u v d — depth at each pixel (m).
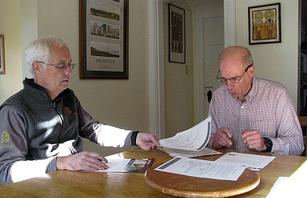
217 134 1.62
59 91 1.58
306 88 2.71
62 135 1.59
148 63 3.46
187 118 4.42
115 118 3.02
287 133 1.73
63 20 2.47
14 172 1.25
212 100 1.98
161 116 3.52
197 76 4.62
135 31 3.25
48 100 1.52
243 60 1.69
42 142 1.50
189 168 1.09
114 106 3.00
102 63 2.83
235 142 1.84
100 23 2.79
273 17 2.76
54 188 1.01
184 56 4.32
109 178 1.10
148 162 1.29
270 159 1.31
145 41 3.41
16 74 3.46
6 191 0.98
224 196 0.87
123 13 3.05
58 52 1.54
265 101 1.80
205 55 4.58
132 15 3.20
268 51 2.81
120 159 1.35
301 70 2.70
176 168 1.10
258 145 1.47
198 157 1.36
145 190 0.98
